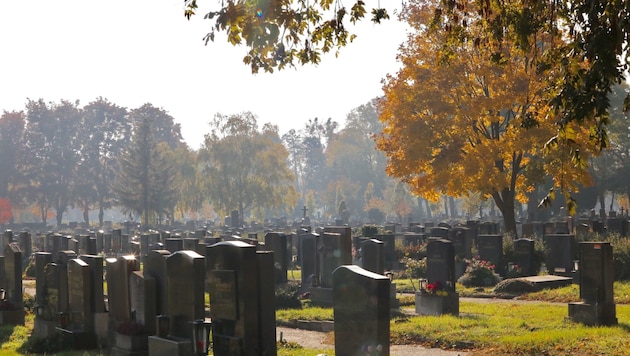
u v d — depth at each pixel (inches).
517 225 2463.1
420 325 792.9
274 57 581.9
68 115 4773.6
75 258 814.5
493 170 1669.5
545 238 1517.0
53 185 4584.2
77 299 771.4
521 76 1594.5
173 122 5526.6
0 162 4466.0
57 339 759.1
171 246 1339.8
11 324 904.3
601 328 743.1
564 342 660.1
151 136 3636.8
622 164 3208.7
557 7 543.5
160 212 3590.1
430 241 954.1
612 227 1815.9
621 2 439.5
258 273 592.4
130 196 3587.6
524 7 551.2
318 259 1121.4
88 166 4790.8
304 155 7278.5
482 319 839.7
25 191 4552.2
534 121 613.0
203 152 3516.2
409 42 1784.0
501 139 1702.8
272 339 598.5
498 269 1362.0
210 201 3607.3
